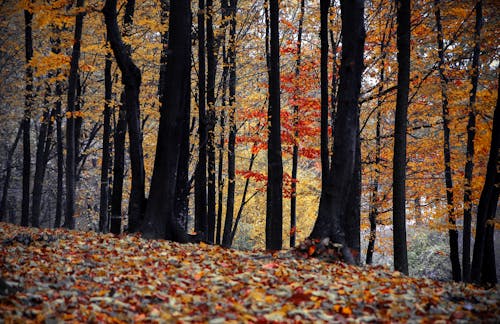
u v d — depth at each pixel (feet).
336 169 33.42
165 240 36.60
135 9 60.85
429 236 95.20
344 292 22.03
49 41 72.69
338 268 28.55
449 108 52.21
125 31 52.11
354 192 45.27
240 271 26.53
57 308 18.92
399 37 38.65
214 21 59.88
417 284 26.55
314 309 19.19
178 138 38.78
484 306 21.02
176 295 21.34
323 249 32.04
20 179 112.78
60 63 50.65
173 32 38.14
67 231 43.06
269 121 54.90
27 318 17.66
